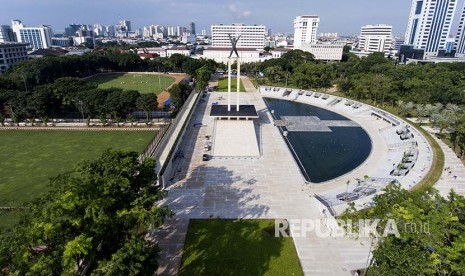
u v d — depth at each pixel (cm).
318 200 5362
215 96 15000
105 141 8575
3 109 10069
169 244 4300
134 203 3250
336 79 17150
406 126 9538
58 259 2423
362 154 8225
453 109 9888
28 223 2766
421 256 2562
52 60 16938
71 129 9562
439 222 2648
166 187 5981
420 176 6322
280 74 17975
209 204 5388
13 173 6531
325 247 4291
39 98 9575
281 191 5906
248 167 6988
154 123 10150
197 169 6825
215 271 3809
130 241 2909
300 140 9275
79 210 2748
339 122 11094
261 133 9488
